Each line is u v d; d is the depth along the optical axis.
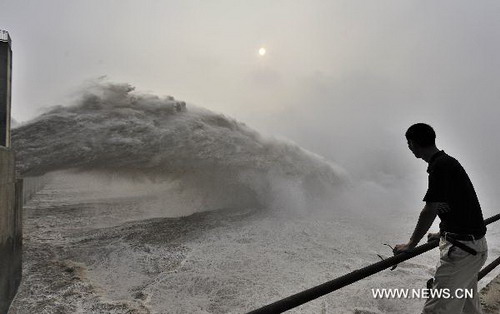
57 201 13.39
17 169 9.12
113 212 11.34
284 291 5.47
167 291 5.45
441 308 2.14
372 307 4.80
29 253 7.15
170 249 7.53
